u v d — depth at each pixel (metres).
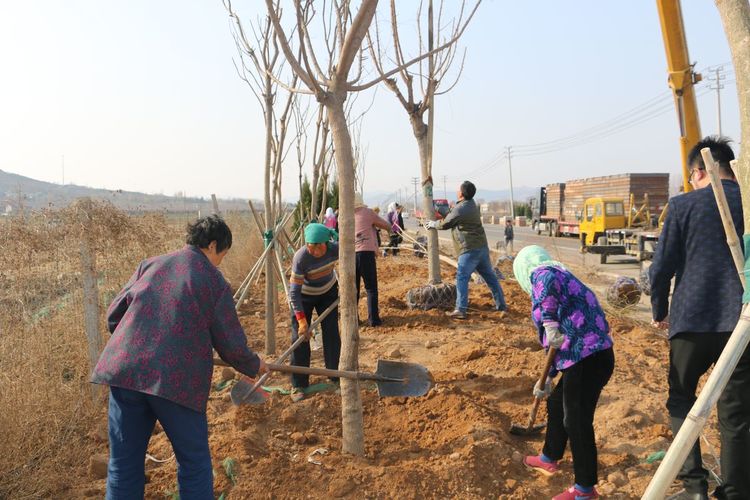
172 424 2.97
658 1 7.03
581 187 33.59
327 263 5.34
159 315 2.97
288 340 7.24
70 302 4.96
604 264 20.17
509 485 3.66
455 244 8.45
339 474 3.64
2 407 3.88
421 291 8.87
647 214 23.53
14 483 3.66
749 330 2.34
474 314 8.46
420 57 3.85
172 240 6.74
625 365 5.88
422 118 8.93
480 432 4.18
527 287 3.71
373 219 7.87
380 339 7.27
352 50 3.55
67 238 4.89
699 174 3.49
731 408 3.16
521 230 49.44
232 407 5.10
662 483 2.38
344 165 3.76
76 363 4.93
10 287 4.68
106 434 4.52
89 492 3.76
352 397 4.01
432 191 9.13
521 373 5.69
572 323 3.43
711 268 3.25
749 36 2.20
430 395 4.95
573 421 3.43
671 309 3.44
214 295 3.07
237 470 3.77
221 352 3.17
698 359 3.31
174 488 3.67
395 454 4.11
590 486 3.42
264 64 6.38
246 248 13.83
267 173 6.58
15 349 4.40
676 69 7.17
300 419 4.74
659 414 4.61
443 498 3.50
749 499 3.17
